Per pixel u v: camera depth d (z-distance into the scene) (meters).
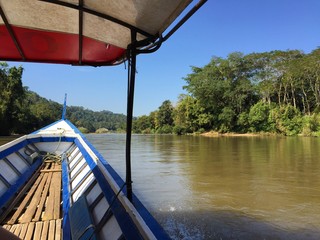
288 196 7.21
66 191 4.38
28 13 2.31
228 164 12.27
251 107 43.66
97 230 2.62
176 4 1.84
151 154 16.30
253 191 7.63
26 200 4.38
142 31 2.31
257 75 45.88
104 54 3.10
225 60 47.00
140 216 2.07
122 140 33.00
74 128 9.65
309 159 13.62
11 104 42.12
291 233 4.98
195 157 14.76
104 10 2.12
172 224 5.37
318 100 42.66
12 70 41.50
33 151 7.48
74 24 2.47
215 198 7.03
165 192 7.54
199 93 47.28
